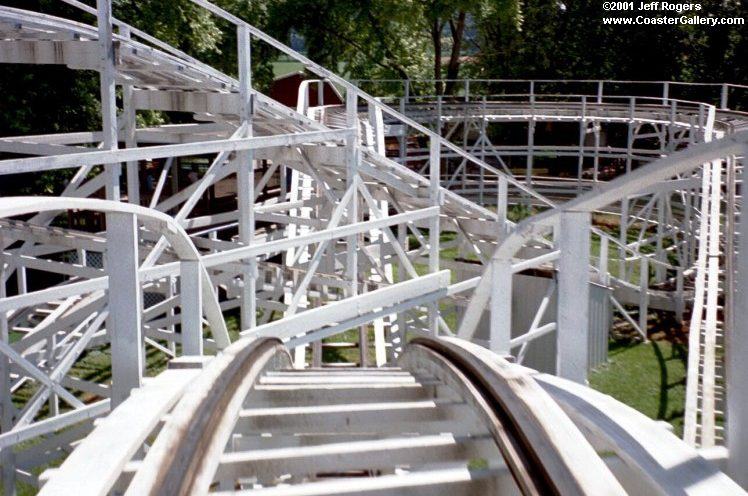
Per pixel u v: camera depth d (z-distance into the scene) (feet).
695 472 9.77
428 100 110.73
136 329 16.46
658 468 9.87
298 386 18.51
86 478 9.77
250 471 13.10
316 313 33.22
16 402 45.60
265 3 103.55
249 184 36.01
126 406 12.84
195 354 20.13
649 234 89.45
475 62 125.18
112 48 33.09
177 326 57.47
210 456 11.30
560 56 120.16
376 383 19.60
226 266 36.55
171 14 73.51
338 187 47.34
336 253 50.01
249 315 36.47
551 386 13.87
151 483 9.65
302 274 41.63
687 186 56.39
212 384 13.50
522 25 119.03
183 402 12.32
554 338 44.09
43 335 34.58
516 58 121.08
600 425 11.51
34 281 70.79
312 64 38.11
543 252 44.65
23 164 25.04
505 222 43.09
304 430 16.10
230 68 100.12
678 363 50.08
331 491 11.85
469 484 12.20
